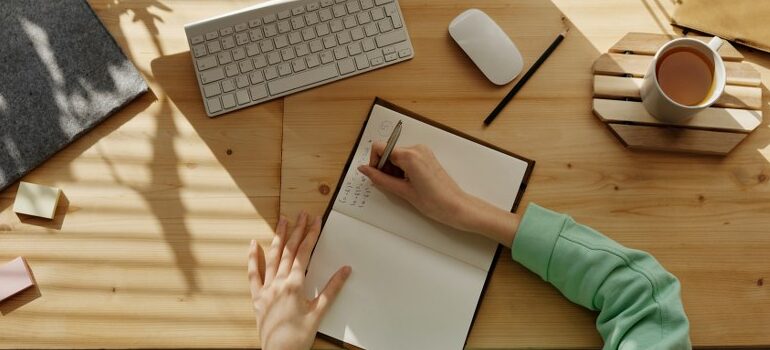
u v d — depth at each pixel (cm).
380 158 89
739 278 88
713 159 92
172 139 93
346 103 94
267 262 88
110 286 88
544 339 86
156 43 96
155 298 88
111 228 90
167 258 89
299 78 94
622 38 96
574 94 95
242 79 93
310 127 93
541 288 88
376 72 95
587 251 83
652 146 91
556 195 91
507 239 86
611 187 91
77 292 88
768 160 92
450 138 92
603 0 97
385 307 87
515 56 94
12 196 90
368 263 88
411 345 85
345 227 89
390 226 90
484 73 94
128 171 92
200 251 89
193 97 94
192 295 88
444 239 89
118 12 96
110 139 92
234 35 94
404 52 95
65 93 93
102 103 92
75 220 90
